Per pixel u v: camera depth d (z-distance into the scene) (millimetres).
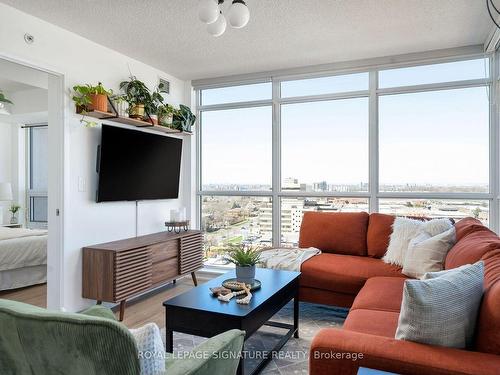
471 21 3023
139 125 3861
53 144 3145
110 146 3471
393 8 2793
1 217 6020
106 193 3482
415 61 3752
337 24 3066
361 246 3617
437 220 3166
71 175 3203
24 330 931
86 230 3344
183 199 4793
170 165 4359
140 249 3434
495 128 3580
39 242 4293
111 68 3627
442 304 1291
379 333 1738
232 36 3307
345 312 3344
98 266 3207
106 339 847
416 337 1322
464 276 1390
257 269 3002
